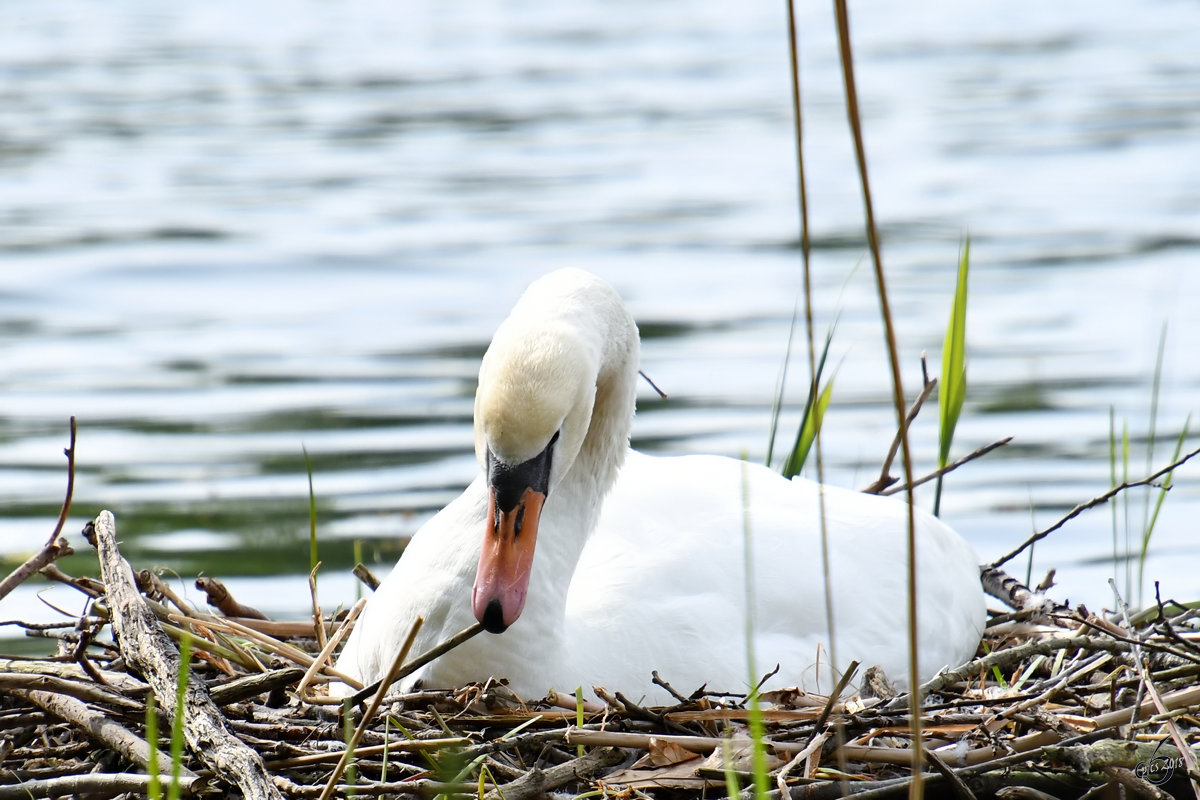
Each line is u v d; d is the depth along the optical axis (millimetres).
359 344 19156
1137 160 31297
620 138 34562
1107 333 19109
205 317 20484
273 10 56375
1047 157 31859
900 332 19328
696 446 15156
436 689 7062
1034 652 6758
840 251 23984
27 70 42250
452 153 32688
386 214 26812
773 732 6453
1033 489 14078
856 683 7934
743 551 8016
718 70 44094
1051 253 23547
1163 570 12102
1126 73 42938
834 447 15156
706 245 24531
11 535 12852
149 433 15641
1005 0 59938
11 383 17359
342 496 13867
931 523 8898
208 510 13508
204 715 5812
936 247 24141
